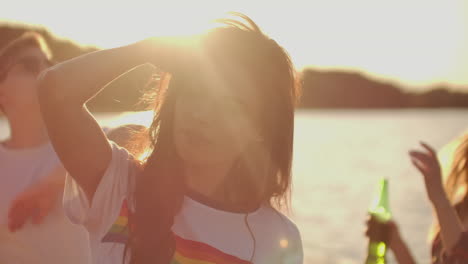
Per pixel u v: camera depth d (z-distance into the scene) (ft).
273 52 4.89
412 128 325.21
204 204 5.07
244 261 5.08
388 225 8.48
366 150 165.27
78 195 5.09
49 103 4.63
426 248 40.63
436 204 8.66
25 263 7.99
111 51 4.68
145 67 5.19
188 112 4.73
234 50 4.78
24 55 8.30
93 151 4.84
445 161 9.69
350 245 42.78
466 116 643.45
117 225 4.94
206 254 4.99
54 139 4.75
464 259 8.48
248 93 4.77
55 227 8.00
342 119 545.85
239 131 4.79
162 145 4.97
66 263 8.08
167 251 4.89
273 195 5.21
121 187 4.99
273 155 5.06
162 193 4.91
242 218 5.14
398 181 88.84
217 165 5.09
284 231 5.31
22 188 8.10
